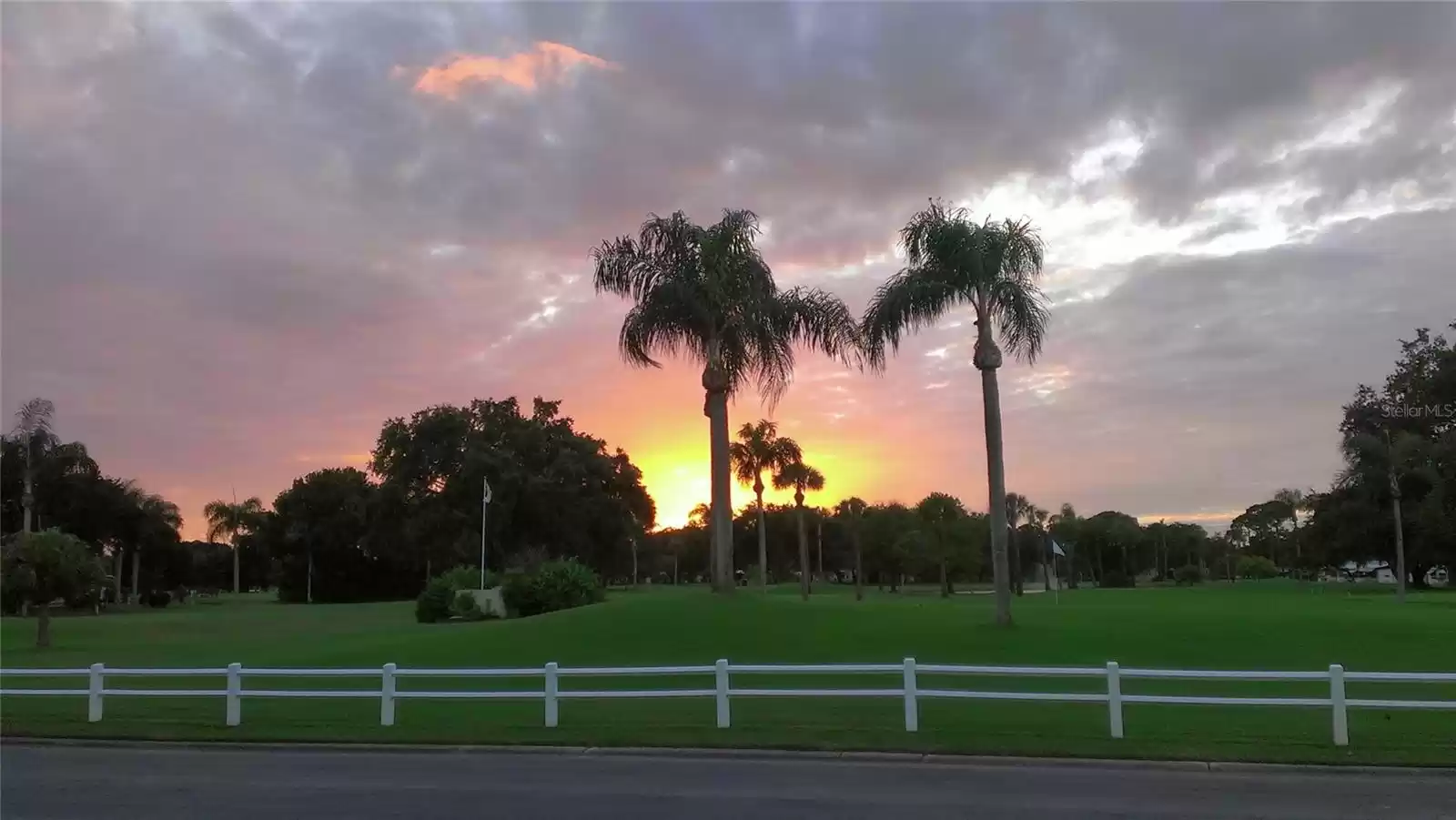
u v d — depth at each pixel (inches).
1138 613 1226.0
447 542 3422.7
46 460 2994.6
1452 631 981.2
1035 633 965.8
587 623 1037.2
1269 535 5693.9
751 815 375.6
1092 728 567.2
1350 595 2369.6
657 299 1150.3
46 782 451.5
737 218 1174.3
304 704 690.8
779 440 2827.3
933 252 1070.4
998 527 1049.5
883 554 3784.5
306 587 4015.8
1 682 855.7
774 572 5059.1
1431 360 2901.1
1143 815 374.6
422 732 569.3
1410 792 420.5
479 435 3464.6
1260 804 396.5
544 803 398.3
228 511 4830.2
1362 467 2423.7
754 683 757.9
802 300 1203.9
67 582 1337.4
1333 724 520.4
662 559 5851.4
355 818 372.8
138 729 590.6
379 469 3585.1
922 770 472.7
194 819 373.1
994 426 1066.1
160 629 1736.0
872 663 833.5
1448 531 2551.7
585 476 3467.0
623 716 622.5
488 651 930.1
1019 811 382.0
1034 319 1059.3
